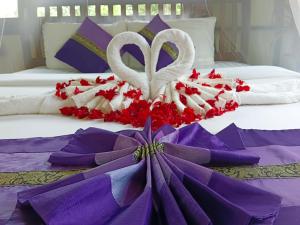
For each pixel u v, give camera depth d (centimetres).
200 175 76
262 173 87
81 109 147
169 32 161
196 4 292
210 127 128
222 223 64
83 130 119
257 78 203
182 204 66
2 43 292
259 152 101
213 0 290
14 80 205
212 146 102
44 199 67
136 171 79
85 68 272
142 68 277
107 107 146
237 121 135
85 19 280
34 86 202
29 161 100
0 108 151
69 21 294
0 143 116
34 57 297
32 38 295
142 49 164
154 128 120
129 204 70
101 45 274
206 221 61
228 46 295
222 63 284
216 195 68
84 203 67
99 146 102
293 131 120
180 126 129
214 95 150
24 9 289
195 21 283
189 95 149
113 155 90
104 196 71
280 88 168
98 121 141
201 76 178
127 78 159
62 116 150
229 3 288
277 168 90
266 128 126
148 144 90
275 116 140
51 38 283
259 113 145
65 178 77
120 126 133
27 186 84
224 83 162
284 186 81
